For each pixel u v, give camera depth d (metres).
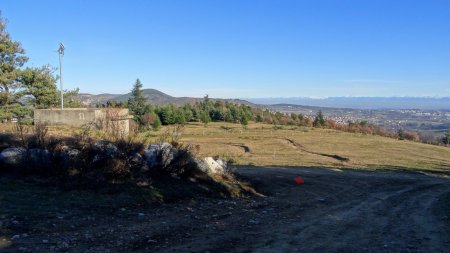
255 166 26.59
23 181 10.53
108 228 7.77
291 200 14.34
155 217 9.23
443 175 29.75
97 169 11.87
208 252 6.67
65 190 10.22
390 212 12.50
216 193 13.53
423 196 17.05
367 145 55.19
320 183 19.19
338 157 41.03
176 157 13.84
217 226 8.87
